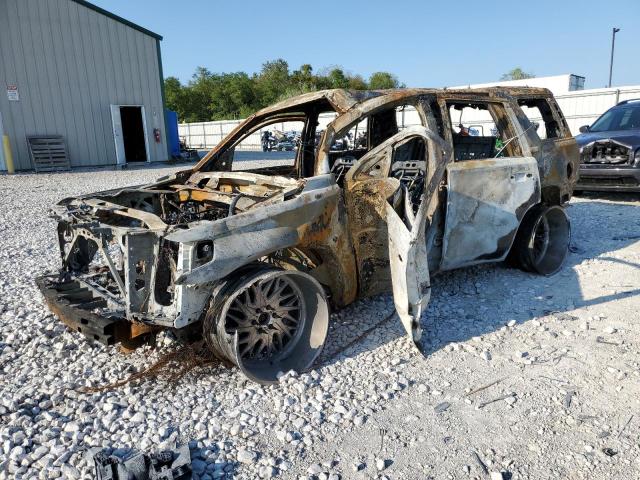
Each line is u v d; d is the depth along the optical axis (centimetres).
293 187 362
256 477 261
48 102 1805
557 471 261
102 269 452
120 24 1956
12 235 804
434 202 437
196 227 311
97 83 1917
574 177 606
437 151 383
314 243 365
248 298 342
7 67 1708
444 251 455
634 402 319
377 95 435
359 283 408
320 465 268
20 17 1720
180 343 404
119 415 315
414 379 352
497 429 296
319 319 370
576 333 416
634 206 914
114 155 1988
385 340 409
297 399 329
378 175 409
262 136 2961
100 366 379
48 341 418
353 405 321
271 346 362
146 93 2069
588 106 2223
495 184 485
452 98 482
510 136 530
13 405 322
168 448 277
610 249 644
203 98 6550
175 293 314
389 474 262
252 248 328
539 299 491
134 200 466
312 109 516
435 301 491
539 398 326
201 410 317
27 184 1404
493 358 379
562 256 575
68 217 379
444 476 260
